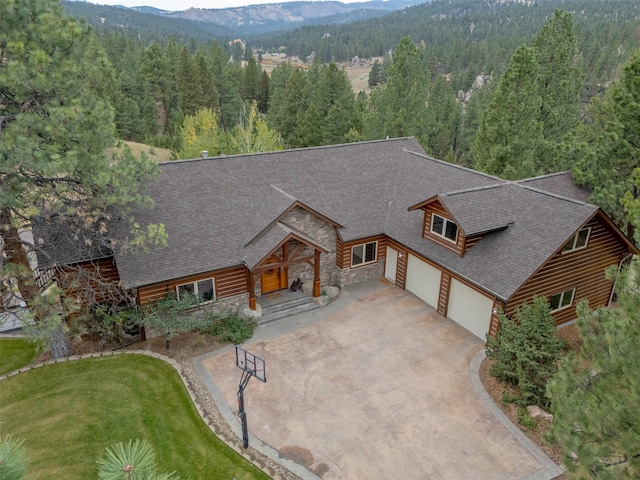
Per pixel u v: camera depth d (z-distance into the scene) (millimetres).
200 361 18281
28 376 16984
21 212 17000
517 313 16656
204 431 14844
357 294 23516
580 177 22797
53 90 13891
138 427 14773
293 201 20844
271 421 15445
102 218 17031
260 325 20781
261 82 91875
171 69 80000
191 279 19469
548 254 17891
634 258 10047
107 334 18984
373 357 18734
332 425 15320
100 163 14172
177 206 20578
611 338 9461
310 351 19047
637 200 19516
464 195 20328
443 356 18812
